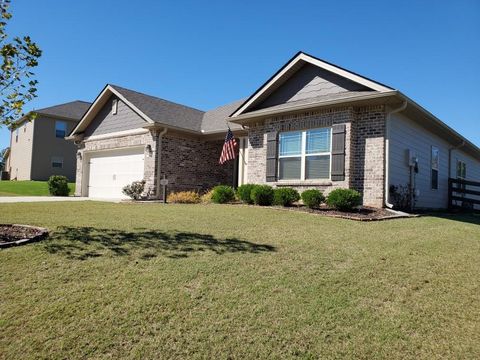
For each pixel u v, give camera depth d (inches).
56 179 783.1
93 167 756.0
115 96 713.0
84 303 148.6
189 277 177.8
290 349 124.0
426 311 152.5
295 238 262.1
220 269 190.2
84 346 122.6
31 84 244.1
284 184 496.4
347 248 238.1
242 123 572.1
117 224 293.9
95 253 208.2
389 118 436.5
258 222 320.8
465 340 132.1
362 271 195.2
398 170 462.9
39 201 495.8
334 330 136.0
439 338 133.0
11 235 238.2
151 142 625.3
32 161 1135.6
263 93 531.2
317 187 465.1
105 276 175.6
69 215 338.0
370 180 432.8
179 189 646.5
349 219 354.0
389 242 259.1
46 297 152.9
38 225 279.0
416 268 203.3
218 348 123.5
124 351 120.8
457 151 726.5
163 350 121.7
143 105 669.9
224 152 574.2
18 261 189.2
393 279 185.5
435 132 587.2
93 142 747.4
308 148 480.7
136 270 184.2
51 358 116.7
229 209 405.7
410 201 485.4
